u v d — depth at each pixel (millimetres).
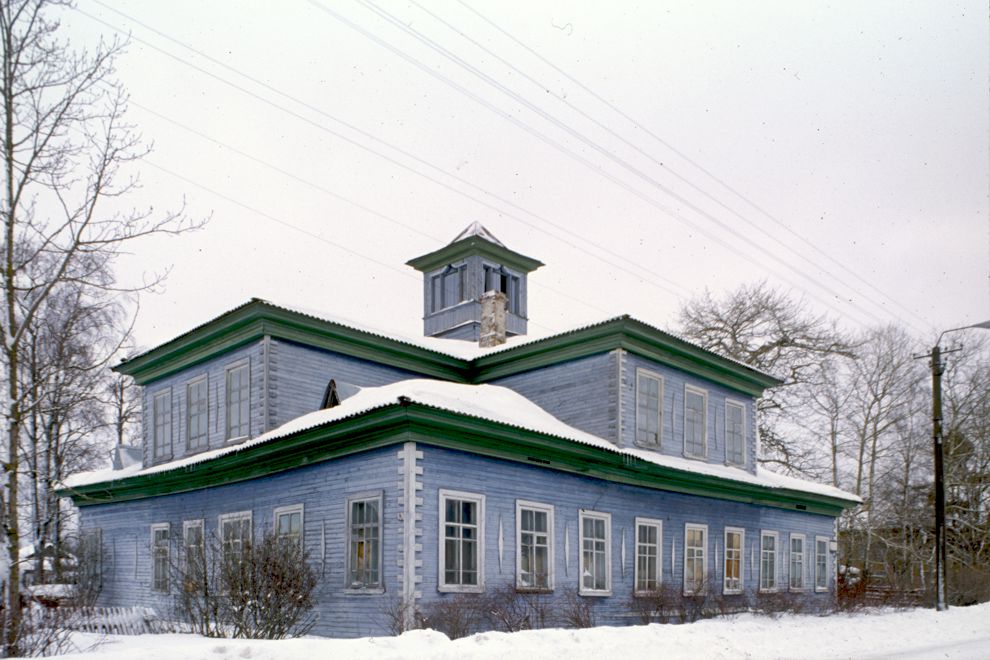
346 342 22188
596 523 20500
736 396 26953
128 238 13820
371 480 16859
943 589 24750
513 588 17234
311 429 17203
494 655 11008
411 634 11703
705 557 23766
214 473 21062
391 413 15906
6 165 12875
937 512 25266
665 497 22828
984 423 41125
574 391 22844
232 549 15555
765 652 13422
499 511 17766
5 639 11234
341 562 17109
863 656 13312
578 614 17312
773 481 27125
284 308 20500
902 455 42000
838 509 30797
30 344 19375
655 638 13578
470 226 30859
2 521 11938
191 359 23547
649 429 22688
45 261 18016
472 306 29094
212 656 9938
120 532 25062
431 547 16125
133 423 37156
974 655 13430
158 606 22203
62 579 24719
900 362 41969
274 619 14039
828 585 29891
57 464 22609
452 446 16875
